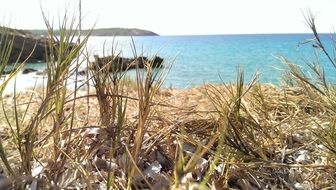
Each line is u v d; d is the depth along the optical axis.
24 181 1.53
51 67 1.66
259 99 2.92
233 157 1.98
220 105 2.27
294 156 2.19
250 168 1.94
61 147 1.84
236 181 1.89
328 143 2.02
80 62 1.86
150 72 1.93
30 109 2.80
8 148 1.89
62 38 1.67
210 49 63.50
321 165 1.93
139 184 1.72
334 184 1.87
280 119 2.70
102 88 2.02
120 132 1.99
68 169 1.70
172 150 2.00
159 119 2.18
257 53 44.50
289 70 3.32
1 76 1.63
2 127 2.14
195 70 16.80
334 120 2.11
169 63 2.05
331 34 2.50
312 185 1.91
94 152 1.89
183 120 2.21
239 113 2.25
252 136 2.11
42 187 1.56
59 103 1.68
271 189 1.85
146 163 1.88
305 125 2.43
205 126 2.25
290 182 1.94
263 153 2.12
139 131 1.80
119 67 2.17
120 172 1.79
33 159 1.77
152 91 1.94
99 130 1.97
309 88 2.97
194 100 3.44
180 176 1.12
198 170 1.83
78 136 1.94
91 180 1.70
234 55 39.78
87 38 1.70
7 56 1.64
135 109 2.83
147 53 2.03
